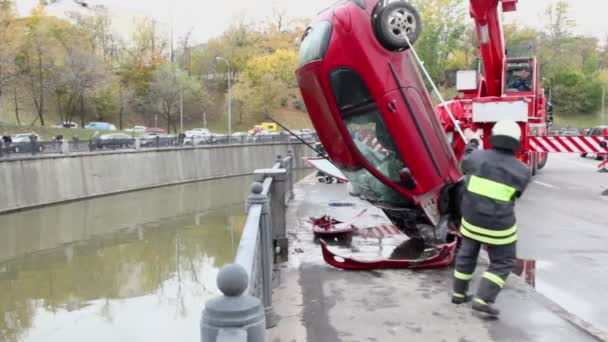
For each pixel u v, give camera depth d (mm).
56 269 16906
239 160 51500
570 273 6941
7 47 49625
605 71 92625
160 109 75875
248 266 2918
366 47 6102
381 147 6574
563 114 88562
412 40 6258
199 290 14391
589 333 4656
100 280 15586
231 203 30828
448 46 63594
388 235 8984
